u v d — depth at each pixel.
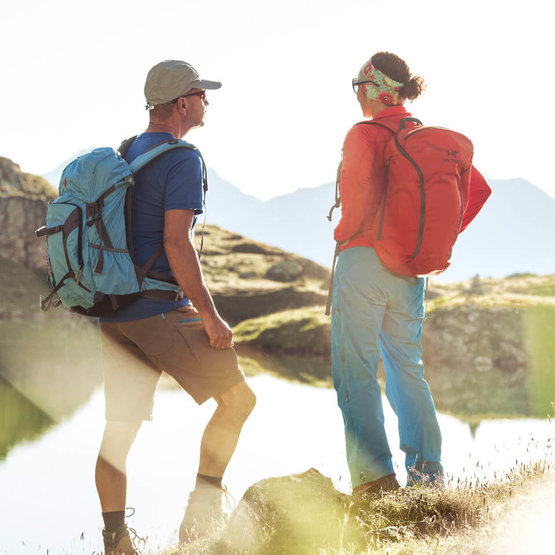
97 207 3.86
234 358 4.09
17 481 17.66
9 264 144.50
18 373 52.50
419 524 4.03
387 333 4.98
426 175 4.46
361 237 4.77
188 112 4.33
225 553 3.74
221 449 4.19
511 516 3.58
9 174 158.88
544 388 42.22
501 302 77.38
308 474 4.56
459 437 15.41
